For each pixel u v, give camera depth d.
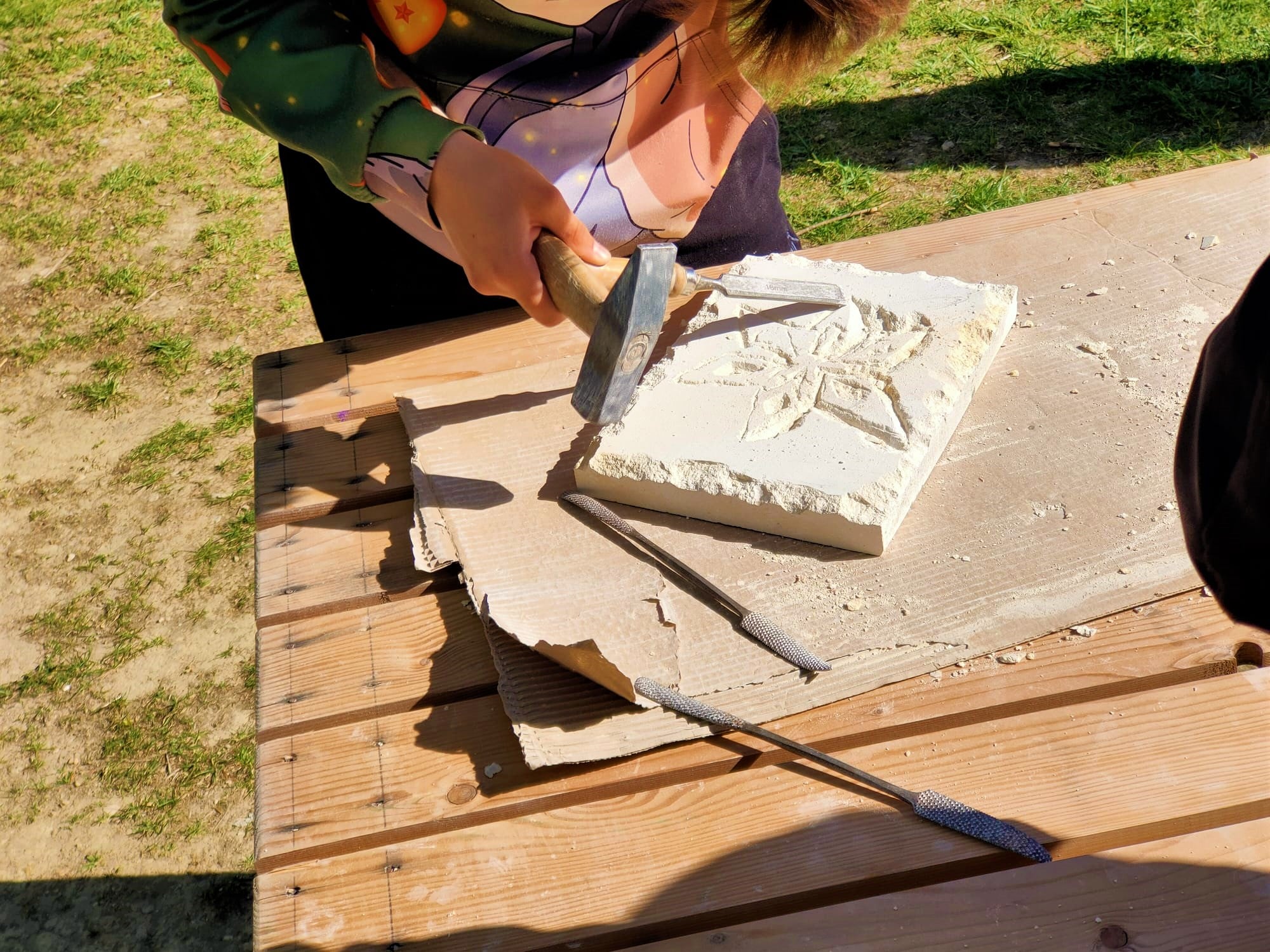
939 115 4.16
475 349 1.72
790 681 1.10
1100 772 0.99
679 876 0.96
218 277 4.38
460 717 1.13
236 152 5.07
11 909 2.59
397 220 1.70
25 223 4.83
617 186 1.69
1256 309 0.67
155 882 2.61
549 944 0.92
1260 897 0.87
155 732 2.90
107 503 3.55
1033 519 1.24
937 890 0.90
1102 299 1.55
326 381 1.69
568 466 1.43
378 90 1.27
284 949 0.94
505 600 1.22
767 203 1.95
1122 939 0.85
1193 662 1.06
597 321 1.16
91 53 5.87
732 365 1.50
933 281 1.56
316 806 1.06
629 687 1.06
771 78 1.52
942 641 1.12
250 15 1.27
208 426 3.75
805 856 0.96
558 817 1.03
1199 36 4.21
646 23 1.49
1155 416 1.34
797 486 1.26
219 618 3.15
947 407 1.35
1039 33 4.45
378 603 1.30
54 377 4.07
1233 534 0.71
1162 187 1.75
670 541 1.31
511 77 1.52
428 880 0.98
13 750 2.91
